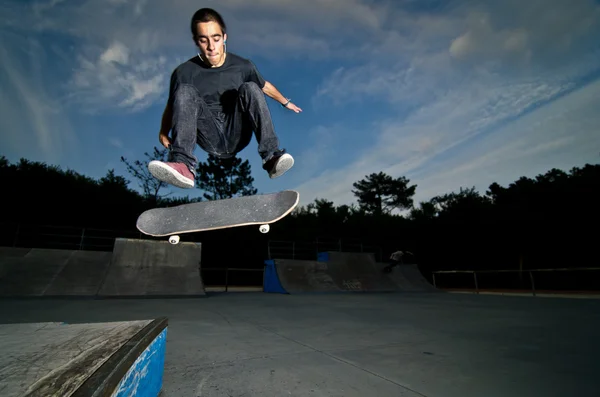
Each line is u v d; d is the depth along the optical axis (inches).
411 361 127.2
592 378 107.1
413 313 270.1
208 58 78.8
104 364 55.9
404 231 1107.9
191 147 73.3
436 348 148.6
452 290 757.9
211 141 86.0
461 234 967.6
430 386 100.1
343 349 145.8
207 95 81.7
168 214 79.4
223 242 913.5
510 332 187.8
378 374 111.3
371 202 1796.3
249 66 85.6
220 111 84.0
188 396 90.2
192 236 887.1
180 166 68.6
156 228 77.8
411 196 1770.4
